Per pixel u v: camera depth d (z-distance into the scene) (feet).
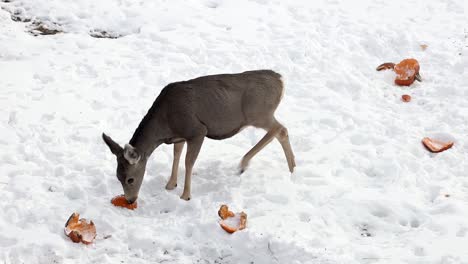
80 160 30.17
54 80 37.70
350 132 33.32
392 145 31.86
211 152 31.73
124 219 26.23
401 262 22.84
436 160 30.73
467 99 36.22
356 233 25.46
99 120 33.83
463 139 32.14
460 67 39.91
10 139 31.50
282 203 27.35
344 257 23.03
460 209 26.08
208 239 24.71
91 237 24.64
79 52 41.11
